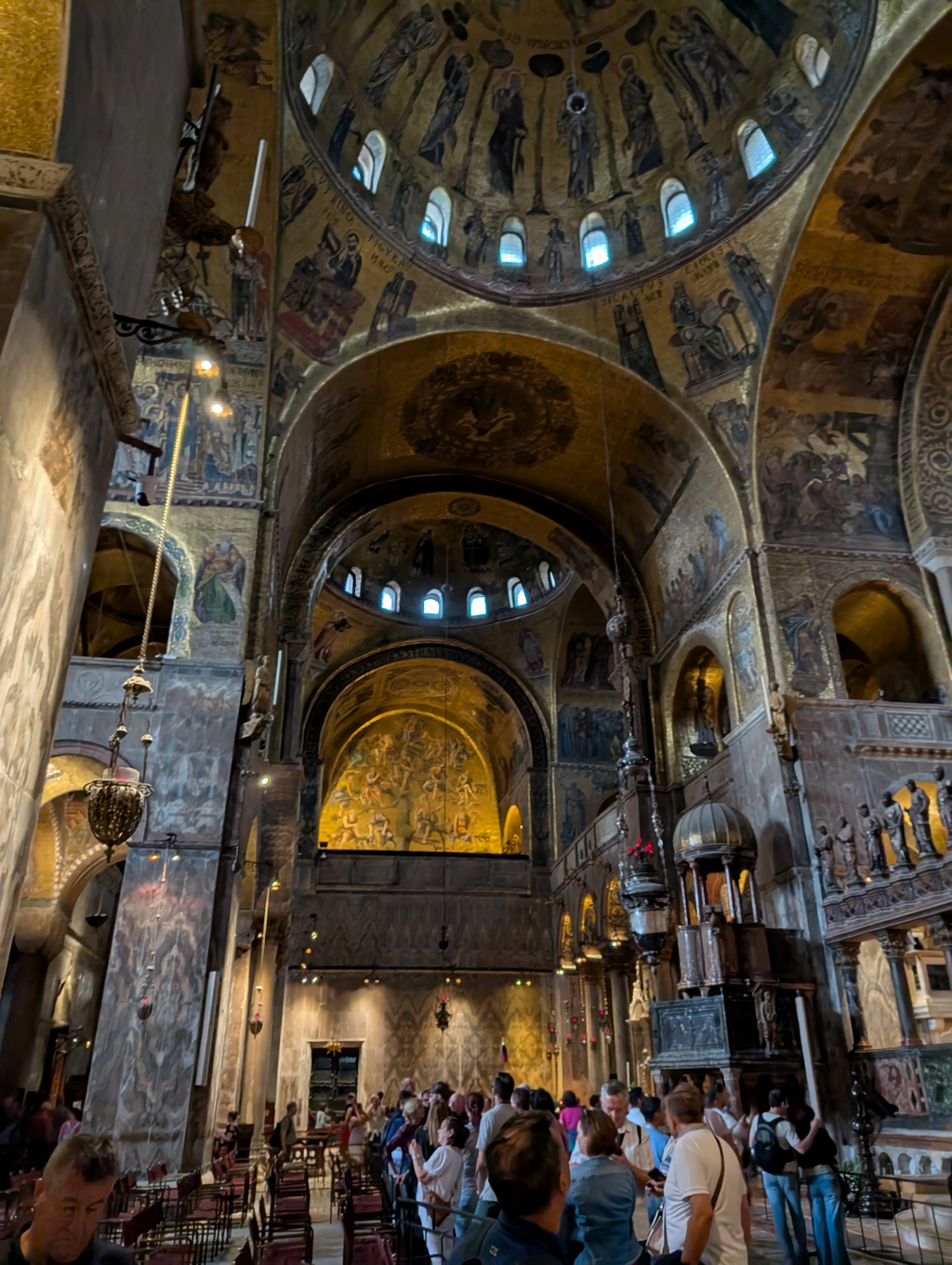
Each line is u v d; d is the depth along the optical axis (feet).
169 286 52.70
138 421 19.77
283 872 74.95
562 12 63.41
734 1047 46.37
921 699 63.05
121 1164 37.93
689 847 55.26
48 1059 64.49
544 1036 96.22
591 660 103.30
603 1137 13.74
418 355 66.85
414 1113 30.58
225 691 48.24
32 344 14.16
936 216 55.57
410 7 59.77
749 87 60.64
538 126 68.74
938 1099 40.75
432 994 96.63
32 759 16.17
